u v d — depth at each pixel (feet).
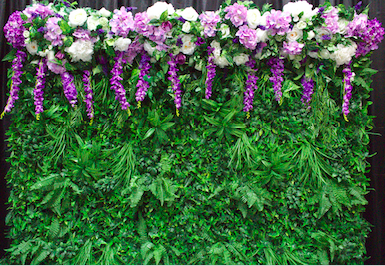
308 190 4.33
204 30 3.97
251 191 4.13
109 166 4.29
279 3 6.32
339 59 4.16
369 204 5.93
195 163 4.39
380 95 5.98
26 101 4.20
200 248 4.26
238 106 4.27
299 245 4.35
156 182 4.17
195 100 4.31
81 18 3.90
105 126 4.35
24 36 3.91
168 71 4.11
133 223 4.29
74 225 4.20
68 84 4.05
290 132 4.44
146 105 4.36
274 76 4.23
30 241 4.14
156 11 3.94
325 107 4.31
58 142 4.25
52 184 4.09
